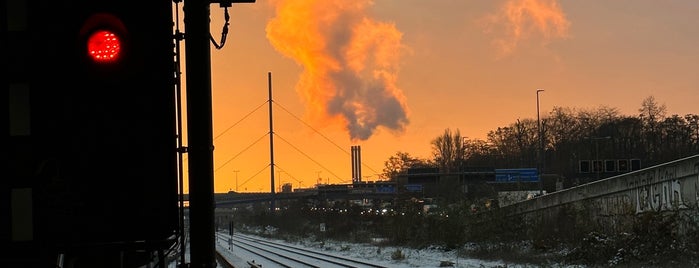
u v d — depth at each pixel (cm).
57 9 350
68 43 350
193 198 374
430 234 4712
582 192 3969
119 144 353
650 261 2533
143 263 473
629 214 3161
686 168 2911
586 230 3500
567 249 3403
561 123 13438
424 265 3241
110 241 350
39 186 344
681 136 11700
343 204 11462
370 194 13725
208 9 384
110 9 350
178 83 403
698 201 2816
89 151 350
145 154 355
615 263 2680
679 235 2762
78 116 350
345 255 4409
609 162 6775
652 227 2803
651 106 11838
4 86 348
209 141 377
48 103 349
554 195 4338
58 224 345
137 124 354
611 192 3653
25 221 344
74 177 349
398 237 5325
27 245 342
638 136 11781
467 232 4250
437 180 9325
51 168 346
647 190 3281
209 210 374
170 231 358
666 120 11788
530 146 14162
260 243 7794
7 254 345
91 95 352
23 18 350
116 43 329
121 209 352
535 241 3653
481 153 14850
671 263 2408
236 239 9588
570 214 3922
